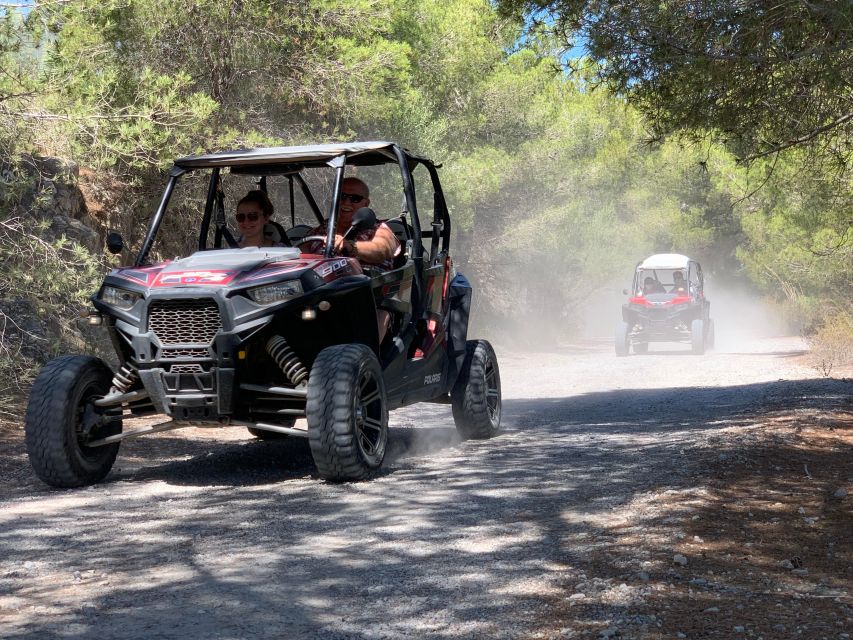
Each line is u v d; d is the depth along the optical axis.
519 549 4.96
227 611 4.05
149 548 5.17
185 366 6.73
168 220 17.42
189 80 13.93
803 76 9.34
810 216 22.23
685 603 4.06
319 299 6.86
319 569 4.68
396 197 21.78
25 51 13.08
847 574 4.54
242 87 18.84
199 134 15.82
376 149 8.01
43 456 6.85
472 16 27.59
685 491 6.20
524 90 29.36
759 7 8.70
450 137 28.30
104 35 14.10
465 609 4.03
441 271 8.89
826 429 9.15
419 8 26.80
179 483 7.21
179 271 6.99
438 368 8.84
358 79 18.88
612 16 9.20
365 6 19.08
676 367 21.55
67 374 7.01
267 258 7.17
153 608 4.11
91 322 7.17
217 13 17.36
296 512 6.02
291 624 3.88
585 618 3.88
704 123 9.95
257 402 7.36
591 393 15.31
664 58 9.15
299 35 18.70
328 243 7.36
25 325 12.30
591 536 5.16
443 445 9.05
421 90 26.39
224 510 6.14
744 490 6.36
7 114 12.09
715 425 9.82
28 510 6.24
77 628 3.86
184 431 10.28
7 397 10.74
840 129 10.91
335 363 6.86
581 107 32.34
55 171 13.77
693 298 27.64
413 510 5.98
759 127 10.36
